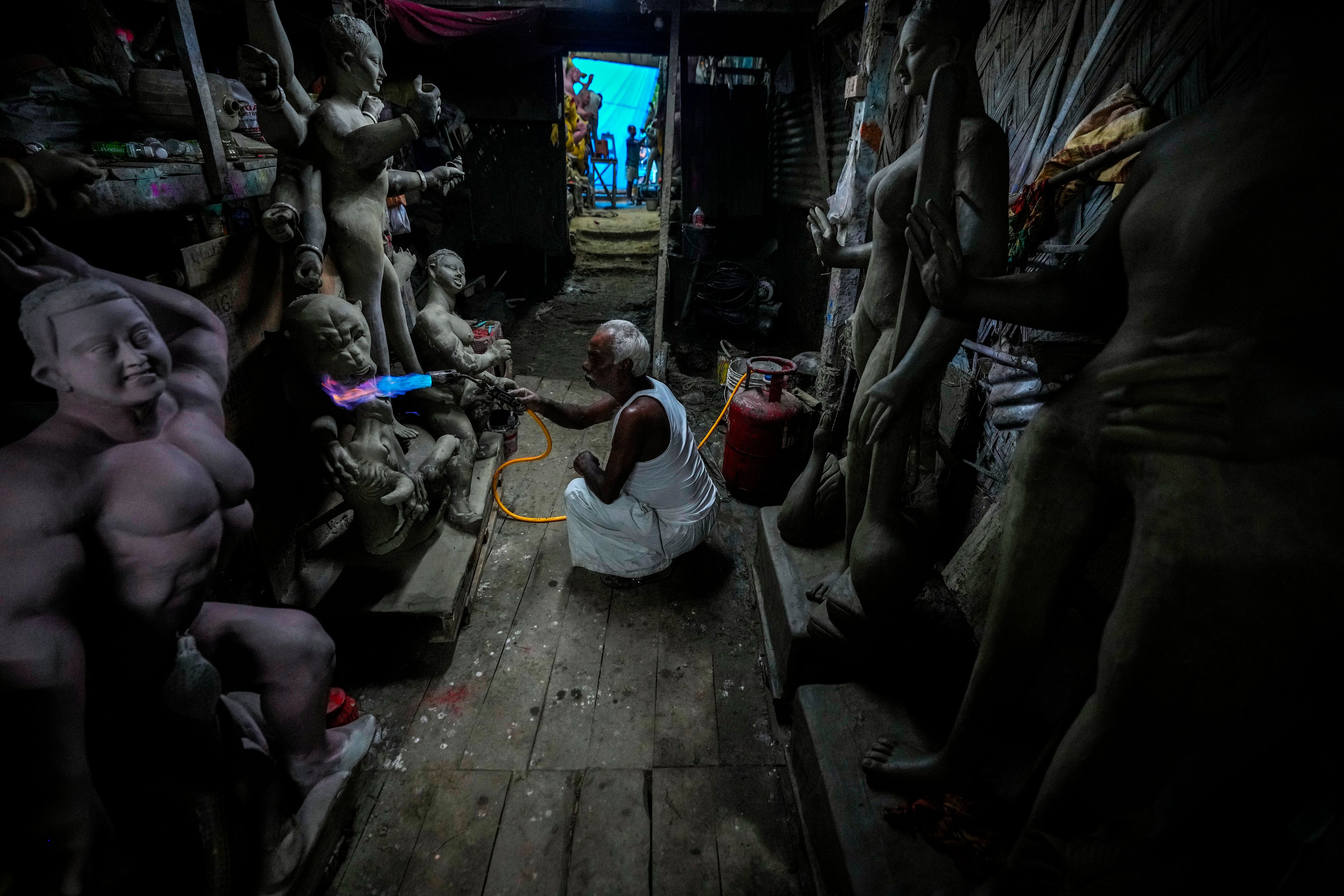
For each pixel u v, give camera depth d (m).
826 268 6.22
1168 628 1.04
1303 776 1.17
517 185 8.29
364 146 2.62
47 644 1.18
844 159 5.59
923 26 1.70
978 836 1.71
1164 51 1.93
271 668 1.86
